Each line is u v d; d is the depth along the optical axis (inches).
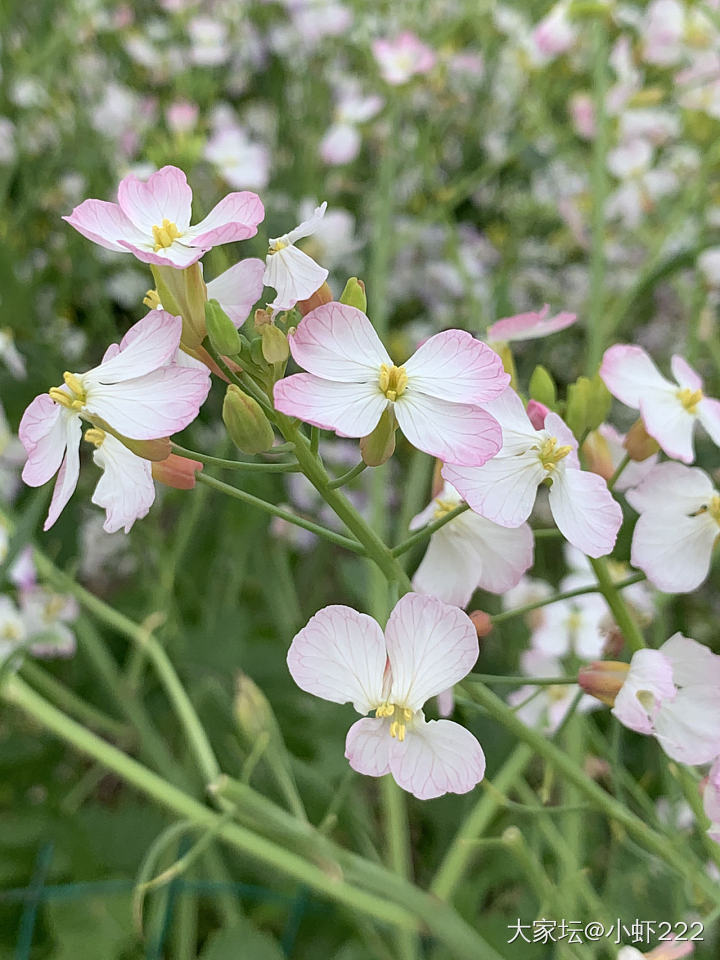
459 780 3.2
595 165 8.0
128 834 6.9
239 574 8.2
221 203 3.4
